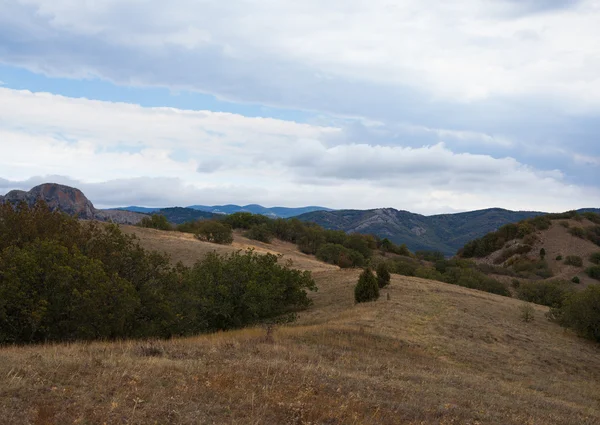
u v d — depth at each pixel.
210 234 80.19
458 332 26.34
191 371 10.13
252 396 8.59
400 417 8.97
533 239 119.94
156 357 11.63
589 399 17.36
